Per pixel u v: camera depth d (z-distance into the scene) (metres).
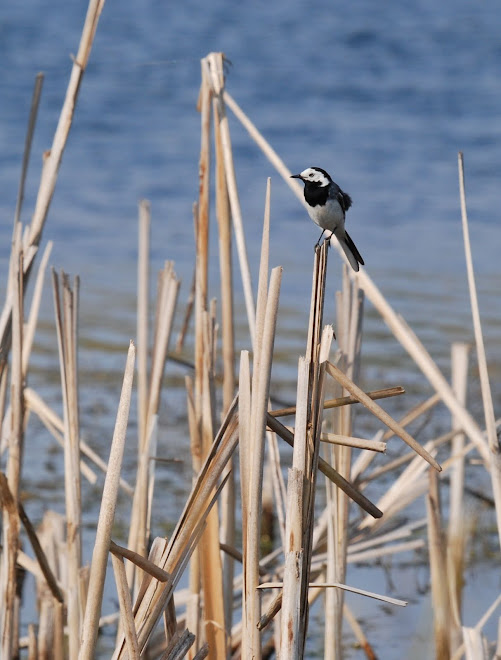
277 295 5.58
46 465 15.32
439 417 16.70
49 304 24.31
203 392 8.16
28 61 58.53
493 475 7.13
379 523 9.56
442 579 8.68
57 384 18.64
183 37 67.75
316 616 11.46
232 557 8.27
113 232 32.16
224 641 7.56
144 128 48.06
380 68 62.22
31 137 8.29
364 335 22.14
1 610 8.14
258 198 36.38
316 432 5.71
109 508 5.79
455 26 73.81
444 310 23.53
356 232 32.50
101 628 10.97
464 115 50.78
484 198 36.56
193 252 29.83
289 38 69.50
